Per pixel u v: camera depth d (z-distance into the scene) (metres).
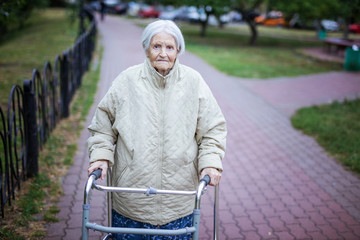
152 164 2.22
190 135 2.27
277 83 11.09
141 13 33.50
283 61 15.53
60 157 5.02
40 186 4.14
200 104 2.29
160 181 2.25
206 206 4.09
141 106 2.22
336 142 5.93
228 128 6.85
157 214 2.28
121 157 2.27
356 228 3.76
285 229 3.71
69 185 4.33
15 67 10.31
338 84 11.20
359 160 5.24
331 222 3.86
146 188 2.09
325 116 7.33
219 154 2.27
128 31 22.23
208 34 26.12
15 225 3.41
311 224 3.81
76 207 3.87
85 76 10.01
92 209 3.91
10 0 7.19
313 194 4.46
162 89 2.24
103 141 2.29
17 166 3.97
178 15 34.25
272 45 21.55
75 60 8.20
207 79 11.09
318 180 4.82
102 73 10.66
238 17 39.91
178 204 2.30
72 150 5.26
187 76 2.28
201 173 2.24
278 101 8.98
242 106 8.40
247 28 33.72
